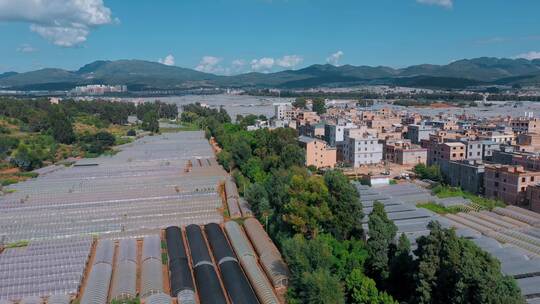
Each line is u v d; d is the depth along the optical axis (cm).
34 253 9438
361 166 18638
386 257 7506
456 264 5903
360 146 18662
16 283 8044
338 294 6606
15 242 10394
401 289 7025
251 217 12025
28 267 8719
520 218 11206
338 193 9244
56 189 15062
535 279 7194
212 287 7881
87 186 15500
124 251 9500
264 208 11556
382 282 7275
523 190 12369
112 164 19625
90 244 9988
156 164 19712
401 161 18625
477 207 12369
